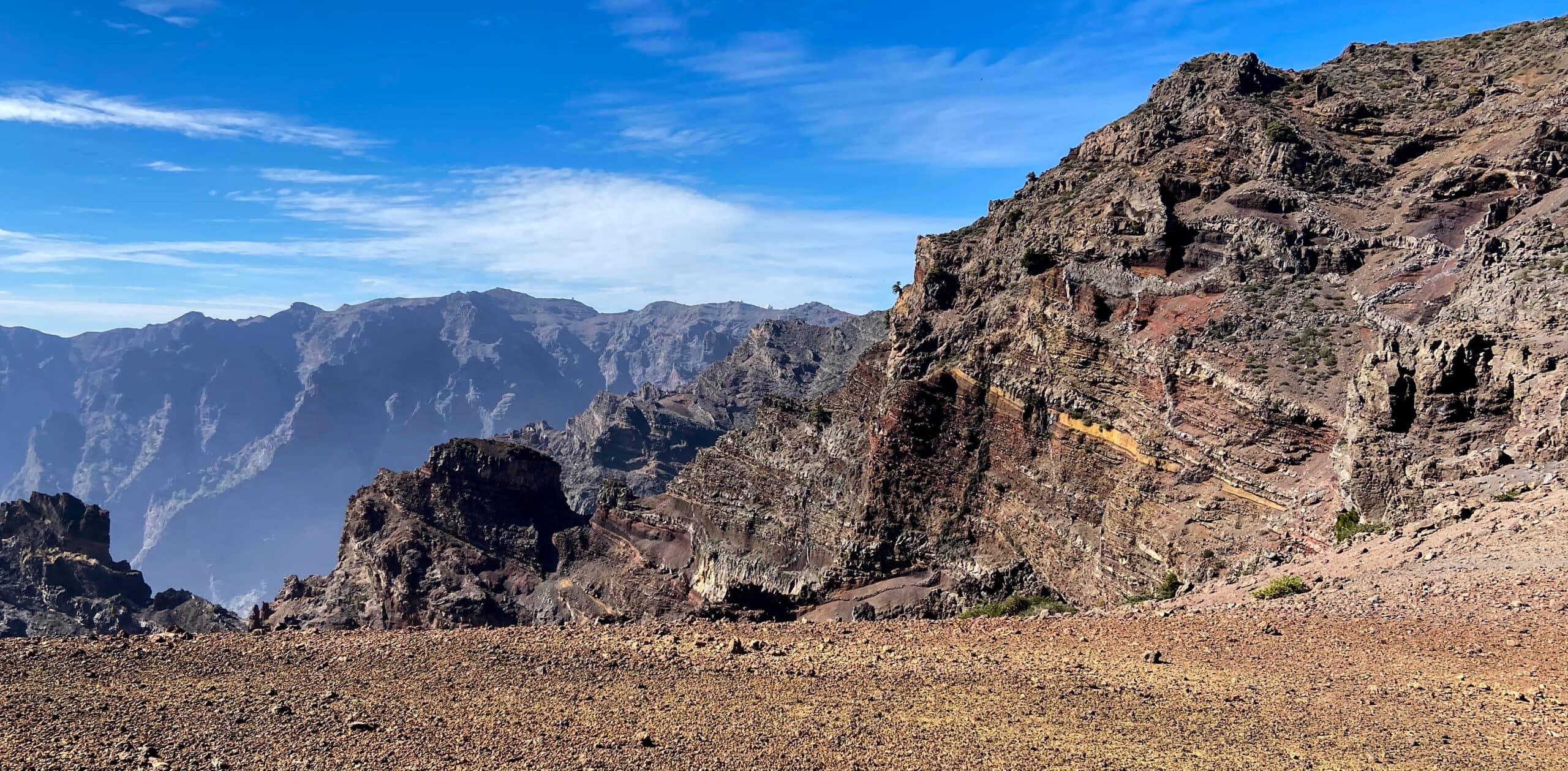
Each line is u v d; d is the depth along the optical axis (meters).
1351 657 21.30
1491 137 72.38
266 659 19.72
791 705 17.97
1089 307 73.00
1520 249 53.62
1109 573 64.94
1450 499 38.19
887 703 18.19
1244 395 58.69
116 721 16.03
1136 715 17.81
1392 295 60.44
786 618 87.00
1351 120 85.19
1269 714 17.92
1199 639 22.98
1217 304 66.94
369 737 15.73
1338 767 15.68
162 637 21.47
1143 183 80.56
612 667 19.84
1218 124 85.62
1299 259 67.81
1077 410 71.62
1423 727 17.25
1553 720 17.38
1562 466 35.50
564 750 15.52
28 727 15.60
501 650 20.81
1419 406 43.56
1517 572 26.09
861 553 85.56
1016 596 69.31
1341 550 35.50
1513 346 41.62
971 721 17.36
